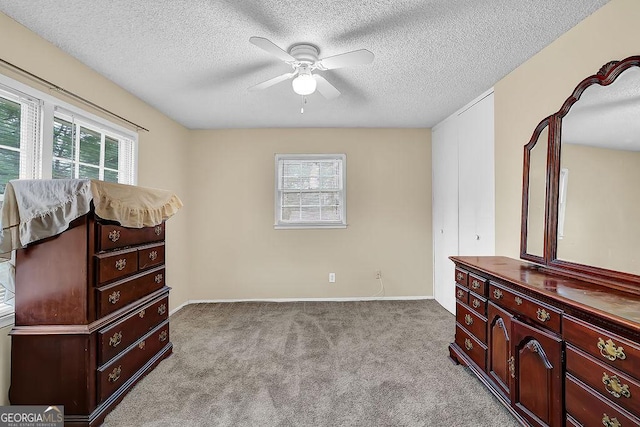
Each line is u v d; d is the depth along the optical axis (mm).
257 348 2738
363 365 2420
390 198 4273
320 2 1702
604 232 1670
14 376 1743
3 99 1886
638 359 1097
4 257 1723
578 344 1339
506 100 2629
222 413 1856
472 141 3193
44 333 1717
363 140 4258
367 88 2883
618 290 1521
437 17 1836
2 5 1739
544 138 2143
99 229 1825
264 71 2559
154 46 2170
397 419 1798
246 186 4254
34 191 1709
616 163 1644
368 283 4258
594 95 1783
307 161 4293
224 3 1714
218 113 3607
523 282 1675
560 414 1418
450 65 2441
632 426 1112
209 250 4242
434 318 3486
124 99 2916
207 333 3086
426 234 4281
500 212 2721
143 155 3225
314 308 3883
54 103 2156
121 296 2012
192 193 4234
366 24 1899
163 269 2578
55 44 2141
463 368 2367
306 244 4254
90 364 1739
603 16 1759
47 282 1749
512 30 1978
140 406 1920
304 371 2336
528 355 1618
